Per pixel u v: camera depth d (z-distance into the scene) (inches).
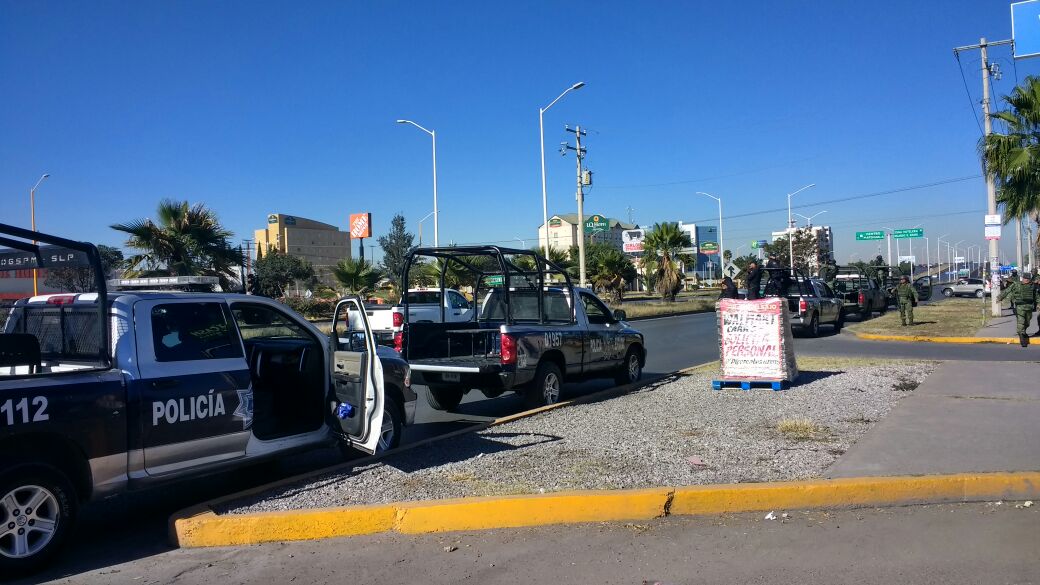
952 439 274.7
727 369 419.8
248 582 174.1
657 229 1856.5
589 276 1797.5
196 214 856.3
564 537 199.0
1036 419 308.2
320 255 5123.0
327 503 215.9
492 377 362.3
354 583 172.2
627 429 313.0
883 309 1243.8
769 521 208.2
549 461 259.9
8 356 192.4
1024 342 674.8
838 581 166.9
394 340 392.2
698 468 245.0
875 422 310.8
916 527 200.8
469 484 232.4
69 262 210.2
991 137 893.8
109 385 197.6
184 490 260.1
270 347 275.3
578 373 418.9
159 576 179.3
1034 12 751.7
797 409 346.6
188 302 227.0
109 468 197.5
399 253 2410.2
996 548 184.2
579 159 1398.9
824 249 3437.5
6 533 176.7
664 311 1450.5
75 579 178.4
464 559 185.5
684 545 191.0
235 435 228.4
